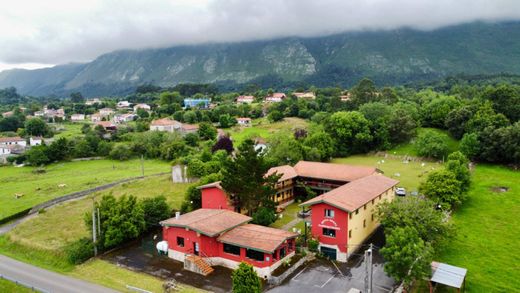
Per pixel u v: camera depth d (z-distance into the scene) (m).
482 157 94.69
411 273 38.59
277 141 97.44
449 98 128.00
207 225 49.91
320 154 102.56
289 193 73.69
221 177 66.94
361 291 41.03
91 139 132.00
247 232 49.56
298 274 45.78
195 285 43.56
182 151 118.44
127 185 86.12
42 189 85.62
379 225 60.88
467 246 52.09
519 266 46.31
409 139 117.50
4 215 69.31
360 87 165.12
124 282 44.88
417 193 69.00
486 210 65.12
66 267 49.69
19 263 51.56
